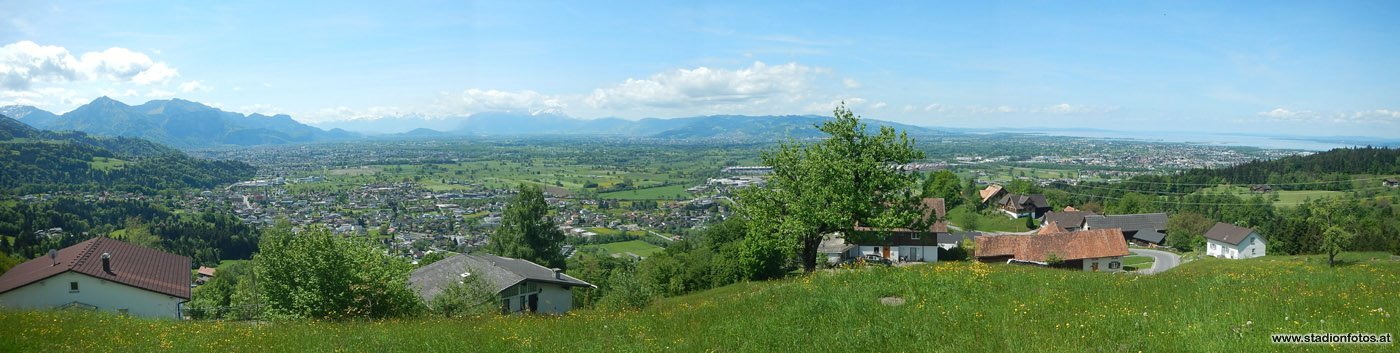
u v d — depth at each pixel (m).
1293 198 142.88
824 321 15.10
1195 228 100.75
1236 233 85.31
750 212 36.72
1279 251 83.25
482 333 17.73
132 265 45.81
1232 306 13.50
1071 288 17.94
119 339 18.28
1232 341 10.77
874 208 34.62
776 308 17.45
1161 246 103.25
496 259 52.12
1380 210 114.44
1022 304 15.12
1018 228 117.88
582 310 27.08
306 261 27.55
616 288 35.34
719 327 15.73
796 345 13.08
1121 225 109.38
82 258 43.06
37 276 40.41
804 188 34.34
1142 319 12.67
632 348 14.23
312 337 18.50
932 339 12.50
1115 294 16.59
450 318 24.53
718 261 65.00
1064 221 116.50
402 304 29.39
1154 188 163.25
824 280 21.45
